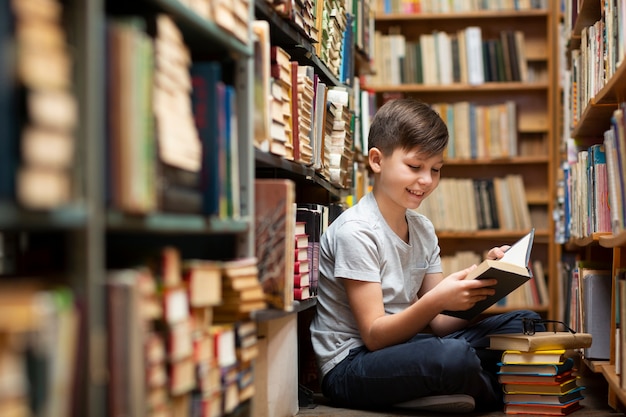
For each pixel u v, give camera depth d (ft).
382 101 15.70
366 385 6.71
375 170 7.29
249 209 5.19
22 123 2.72
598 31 8.03
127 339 3.22
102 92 3.23
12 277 3.26
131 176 3.28
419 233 7.57
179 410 3.89
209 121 4.38
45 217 2.80
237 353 4.79
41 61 2.74
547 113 15.46
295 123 6.41
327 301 7.32
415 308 6.47
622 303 6.02
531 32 15.57
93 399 3.06
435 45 15.35
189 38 4.71
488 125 15.16
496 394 6.86
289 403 6.29
